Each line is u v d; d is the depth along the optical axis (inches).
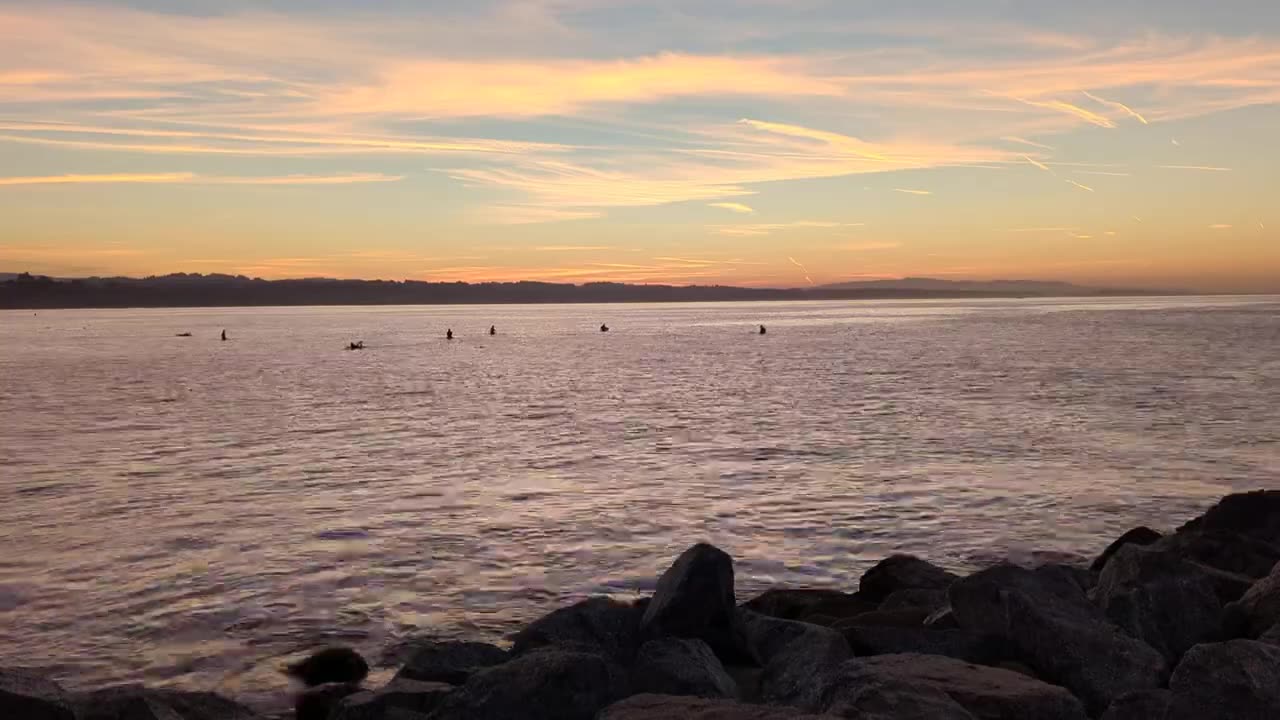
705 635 415.2
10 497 939.3
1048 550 708.0
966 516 815.7
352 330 7539.4
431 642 526.3
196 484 1008.2
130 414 1754.4
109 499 925.8
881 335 5403.5
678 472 1053.8
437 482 1008.9
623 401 1924.2
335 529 789.9
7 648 519.5
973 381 2281.0
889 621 452.1
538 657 348.8
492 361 3462.1
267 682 473.1
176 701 385.4
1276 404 1672.0
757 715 298.4
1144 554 440.8
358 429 1504.7
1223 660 306.7
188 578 647.1
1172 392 1920.5
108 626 553.3
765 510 846.5
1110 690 352.5
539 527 791.7
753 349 4089.6
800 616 511.8
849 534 759.1
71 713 326.3
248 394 2181.3
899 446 1229.7
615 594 613.0
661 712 304.8
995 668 342.0
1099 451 1165.7
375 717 349.7
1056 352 3467.0
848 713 295.4
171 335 6476.4
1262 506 585.6
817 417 1582.2
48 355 4015.8
